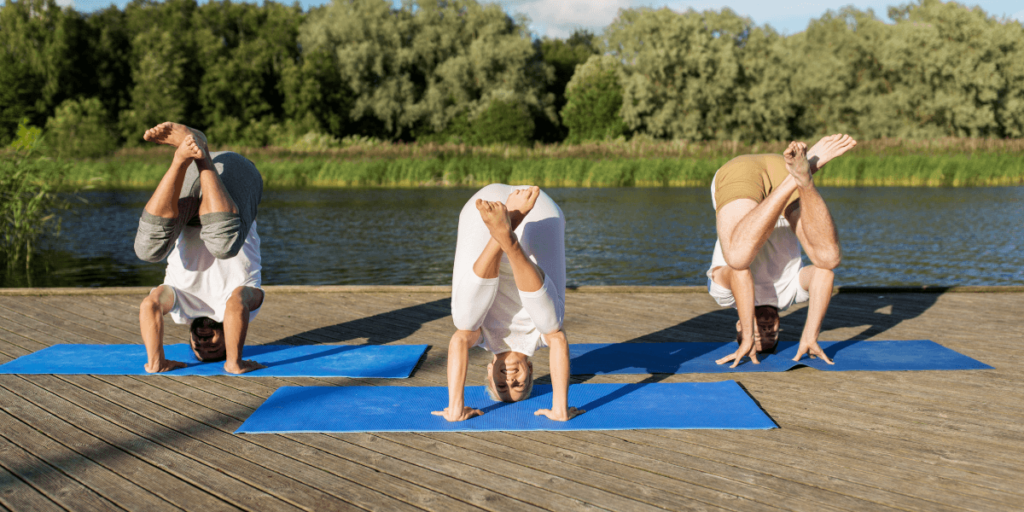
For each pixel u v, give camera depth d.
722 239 3.82
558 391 3.12
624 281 9.00
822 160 3.46
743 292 3.89
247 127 46.84
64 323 5.16
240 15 56.69
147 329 3.84
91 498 2.48
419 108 47.84
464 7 51.75
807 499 2.44
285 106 48.34
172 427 3.12
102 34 49.44
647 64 42.72
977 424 3.11
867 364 4.02
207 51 48.34
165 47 46.19
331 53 48.44
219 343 4.09
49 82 46.00
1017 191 22.22
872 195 21.03
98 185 26.28
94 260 10.49
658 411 3.25
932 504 2.40
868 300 5.92
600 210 17.52
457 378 3.11
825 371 3.92
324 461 2.75
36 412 3.30
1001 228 13.56
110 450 2.88
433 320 5.29
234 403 3.43
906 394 3.52
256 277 4.16
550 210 3.17
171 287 3.96
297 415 3.22
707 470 2.66
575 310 5.61
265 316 5.43
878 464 2.71
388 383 3.79
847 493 2.48
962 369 3.91
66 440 2.98
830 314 5.41
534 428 3.05
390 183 27.42
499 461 2.74
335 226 14.61
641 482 2.56
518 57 48.38
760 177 3.90
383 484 2.56
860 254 10.94
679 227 14.22
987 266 9.95
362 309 5.66
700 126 42.41
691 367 4.02
